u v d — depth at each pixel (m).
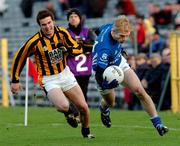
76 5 65.25
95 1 63.41
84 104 26.34
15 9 75.56
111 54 26.00
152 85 46.56
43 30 25.64
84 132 27.69
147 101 26.64
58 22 60.09
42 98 55.03
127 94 49.22
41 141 27.56
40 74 26.30
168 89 46.19
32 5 69.75
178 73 44.38
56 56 25.91
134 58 47.69
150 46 52.22
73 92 26.23
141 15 58.50
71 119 26.69
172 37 44.53
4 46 55.09
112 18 59.16
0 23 70.12
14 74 25.84
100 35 26.08
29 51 25.83
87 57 34.59
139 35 52.50
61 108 25.83
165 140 27.05
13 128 33.34
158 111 45.06
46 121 36.91
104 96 28.06
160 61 46.78
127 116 38.41
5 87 54.69
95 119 37.16
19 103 57.66
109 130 31.33
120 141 26.86
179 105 44.34
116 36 25.59
